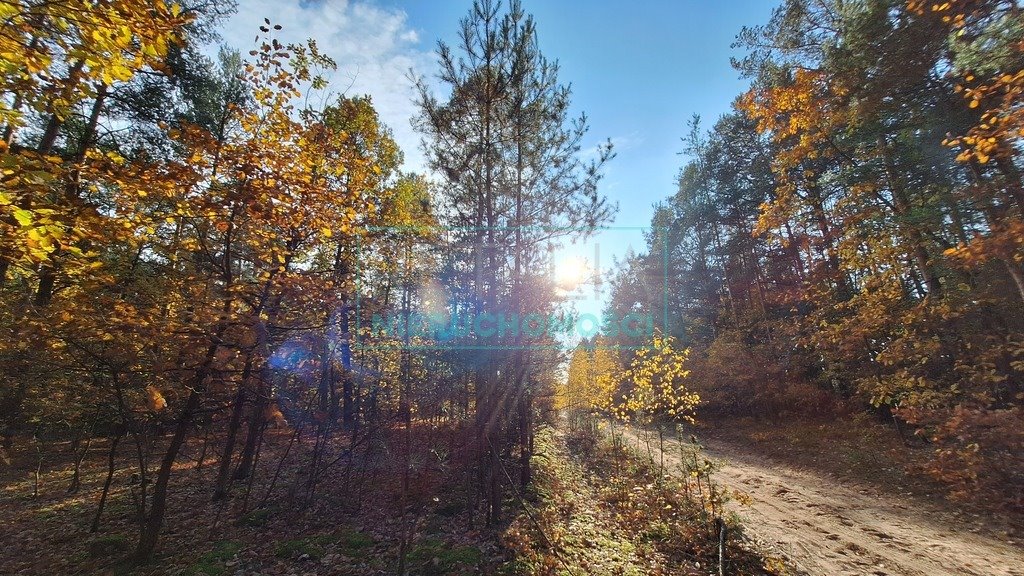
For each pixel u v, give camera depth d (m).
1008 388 10.04
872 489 10.17
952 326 10.87
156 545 7.13
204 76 12.70
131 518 8.51
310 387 9.88
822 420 16.44
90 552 6.79
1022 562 6.45
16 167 3.50
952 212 10.20
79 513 8.80
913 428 13.29
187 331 6.23
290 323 8.33
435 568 6.18
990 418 8.73
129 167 5.30
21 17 3.58
